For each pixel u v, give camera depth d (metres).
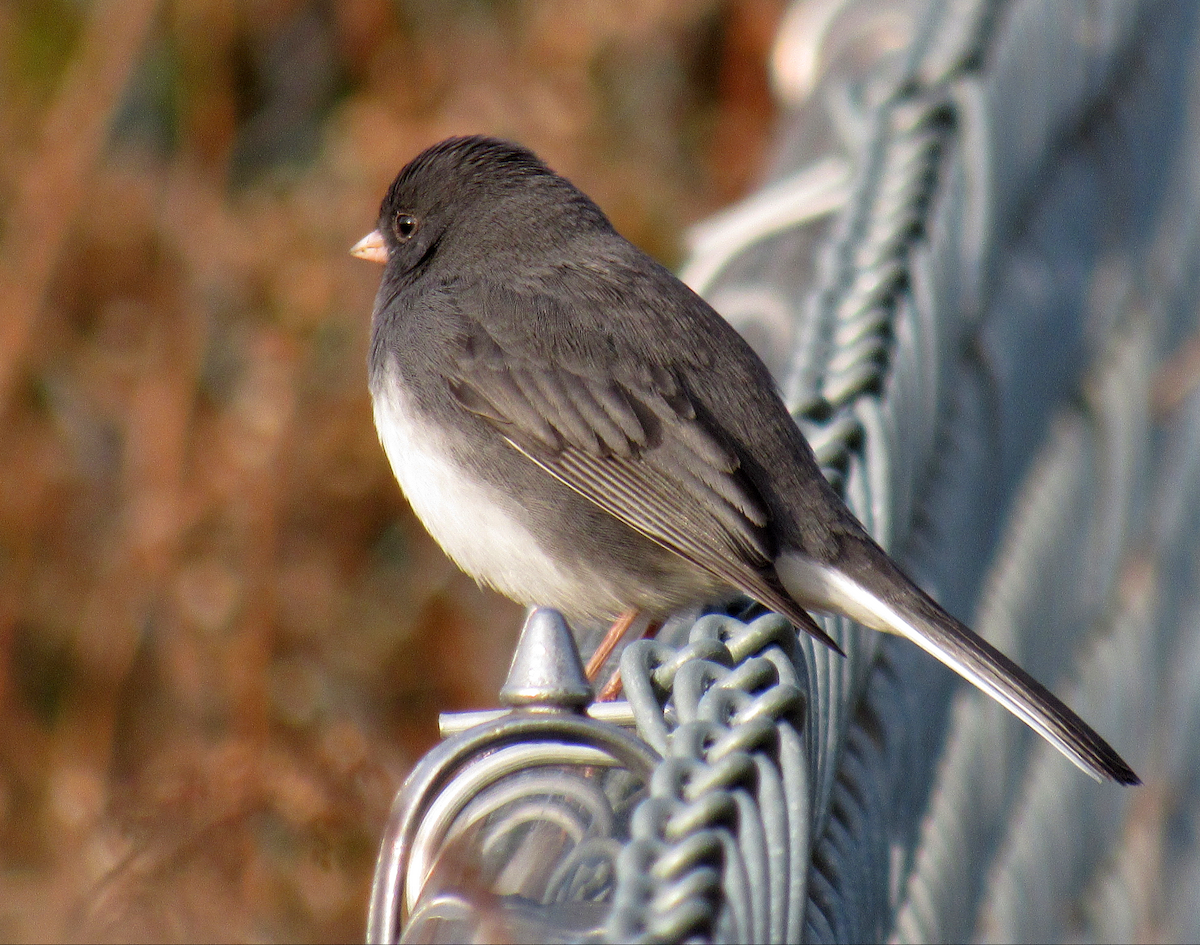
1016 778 6.33
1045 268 7.38
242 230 9.88
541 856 2.68
